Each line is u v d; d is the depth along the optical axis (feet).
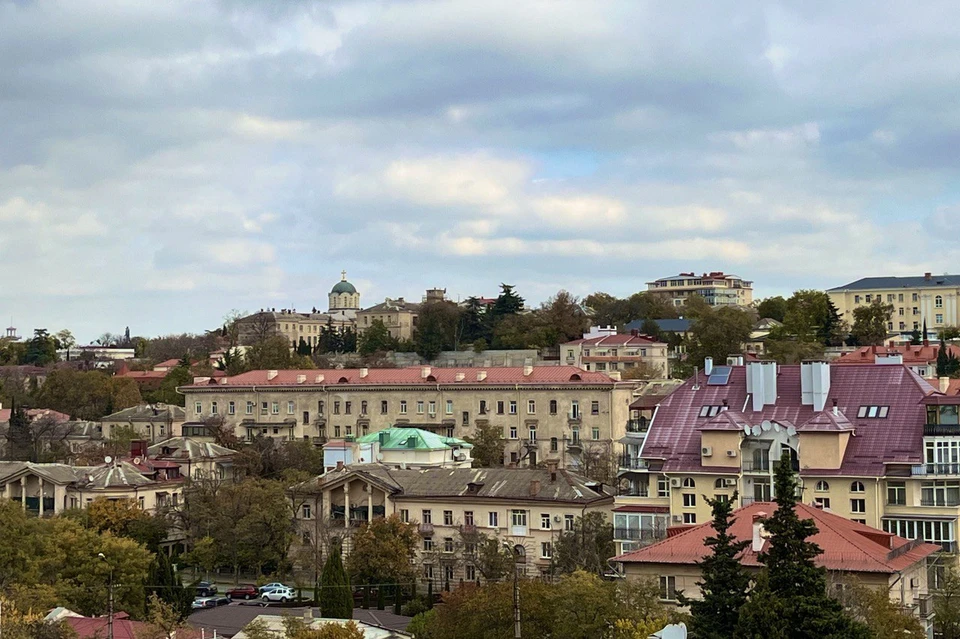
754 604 367.86
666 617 424.46
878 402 593.01
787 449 585.63
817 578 376.07
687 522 594.24
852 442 578.66
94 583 588.50
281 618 513.04
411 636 513.45
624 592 455.63
